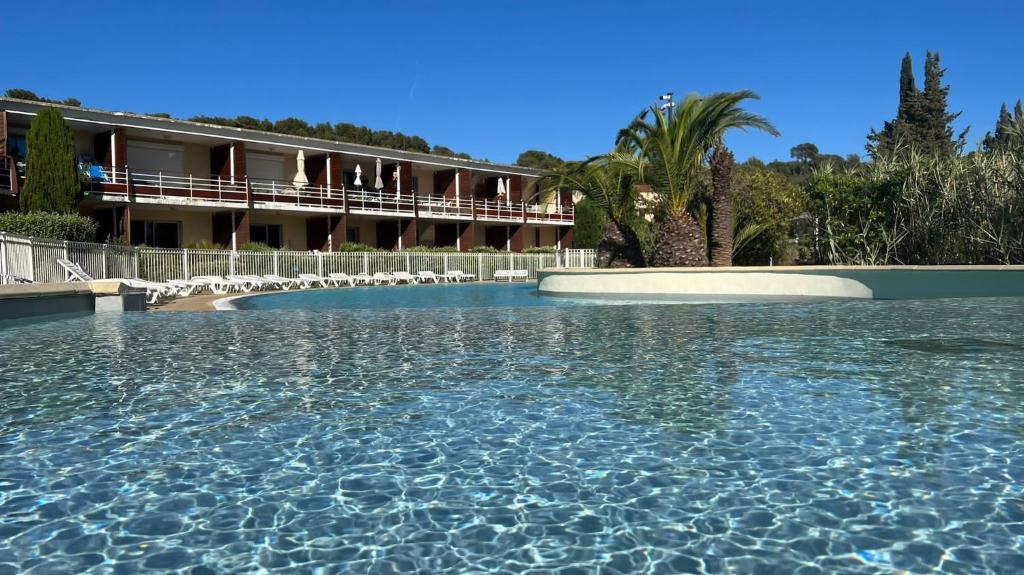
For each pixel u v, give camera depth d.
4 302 10.85
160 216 27.58
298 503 3.04
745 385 5.43
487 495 3.12
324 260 25.95
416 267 29.36
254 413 4.61
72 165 21.00
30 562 2.49
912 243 19.14
